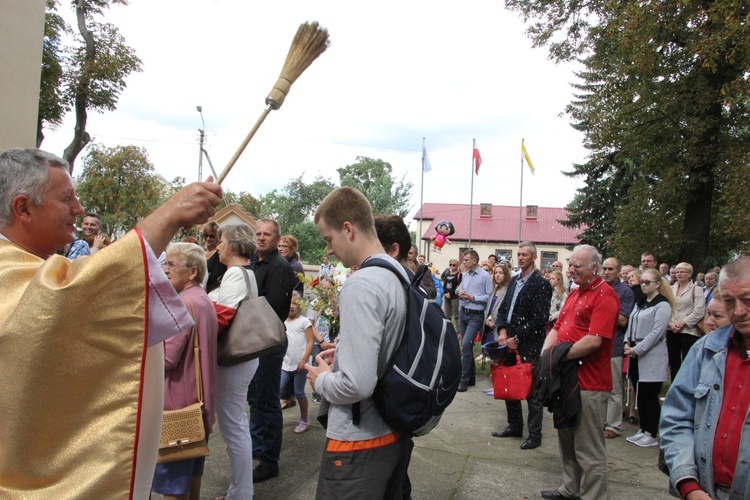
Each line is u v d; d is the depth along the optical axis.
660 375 4.95
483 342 6.12
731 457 1.83
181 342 2.55
